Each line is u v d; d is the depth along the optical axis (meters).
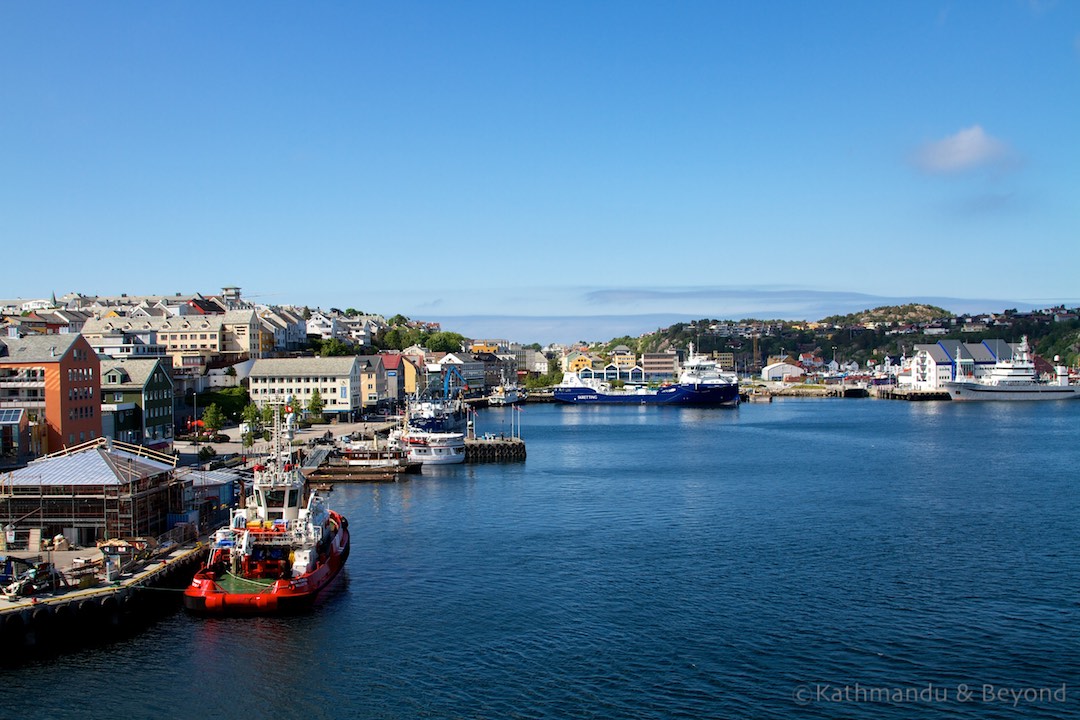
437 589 75.19
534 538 94.38
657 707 52.22
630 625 65.69
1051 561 82.50
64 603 60.94
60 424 120.75
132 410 145.62
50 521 77.25
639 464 158.00
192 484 89.19
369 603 71.31
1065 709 51.84
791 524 100.19
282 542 73.00
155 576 68.50
